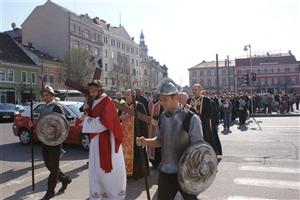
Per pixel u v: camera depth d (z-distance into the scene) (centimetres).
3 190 788
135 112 505
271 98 3306
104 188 561
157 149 852
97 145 559
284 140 1493
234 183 810
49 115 698
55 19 6731
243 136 1650
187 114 420
